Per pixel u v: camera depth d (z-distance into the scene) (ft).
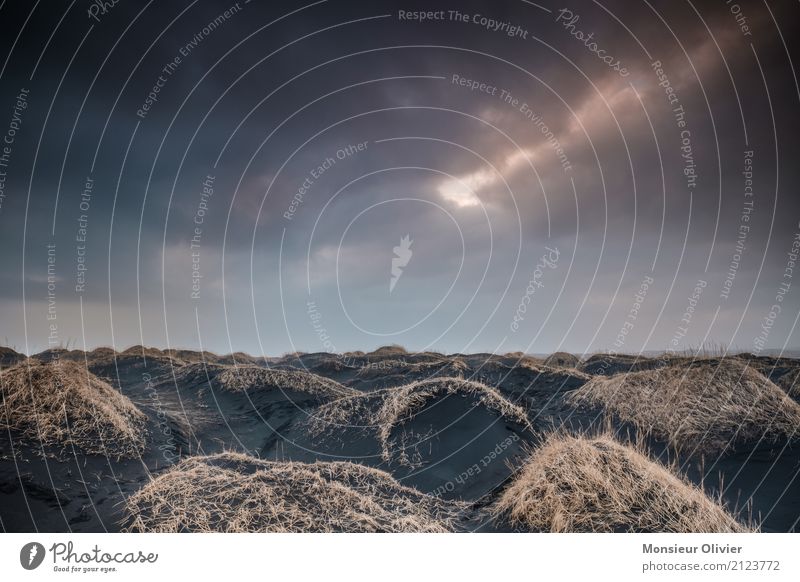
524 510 24.64
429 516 26.45
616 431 42.52
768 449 35.55
